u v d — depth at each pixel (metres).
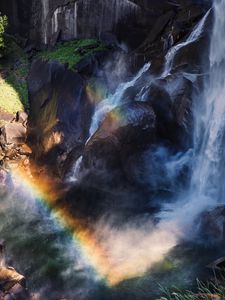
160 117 12.32
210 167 11.56
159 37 14.66
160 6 15.02
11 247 10.44
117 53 15.80
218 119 11.49
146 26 15.60
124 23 16.20
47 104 15.72
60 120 14.66
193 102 11.86
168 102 12.12
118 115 12.25
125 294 8.38
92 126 14.17
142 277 8.79
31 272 9.36
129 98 13.50
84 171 12.91
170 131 12.25
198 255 9.22
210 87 11.97
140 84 13.60
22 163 15.14
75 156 13.73
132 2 15.79
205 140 11.87
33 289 8.76
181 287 8.27
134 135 12.08
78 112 14.52
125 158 12.23
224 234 9.38
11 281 8.07
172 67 12.85
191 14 13.91
